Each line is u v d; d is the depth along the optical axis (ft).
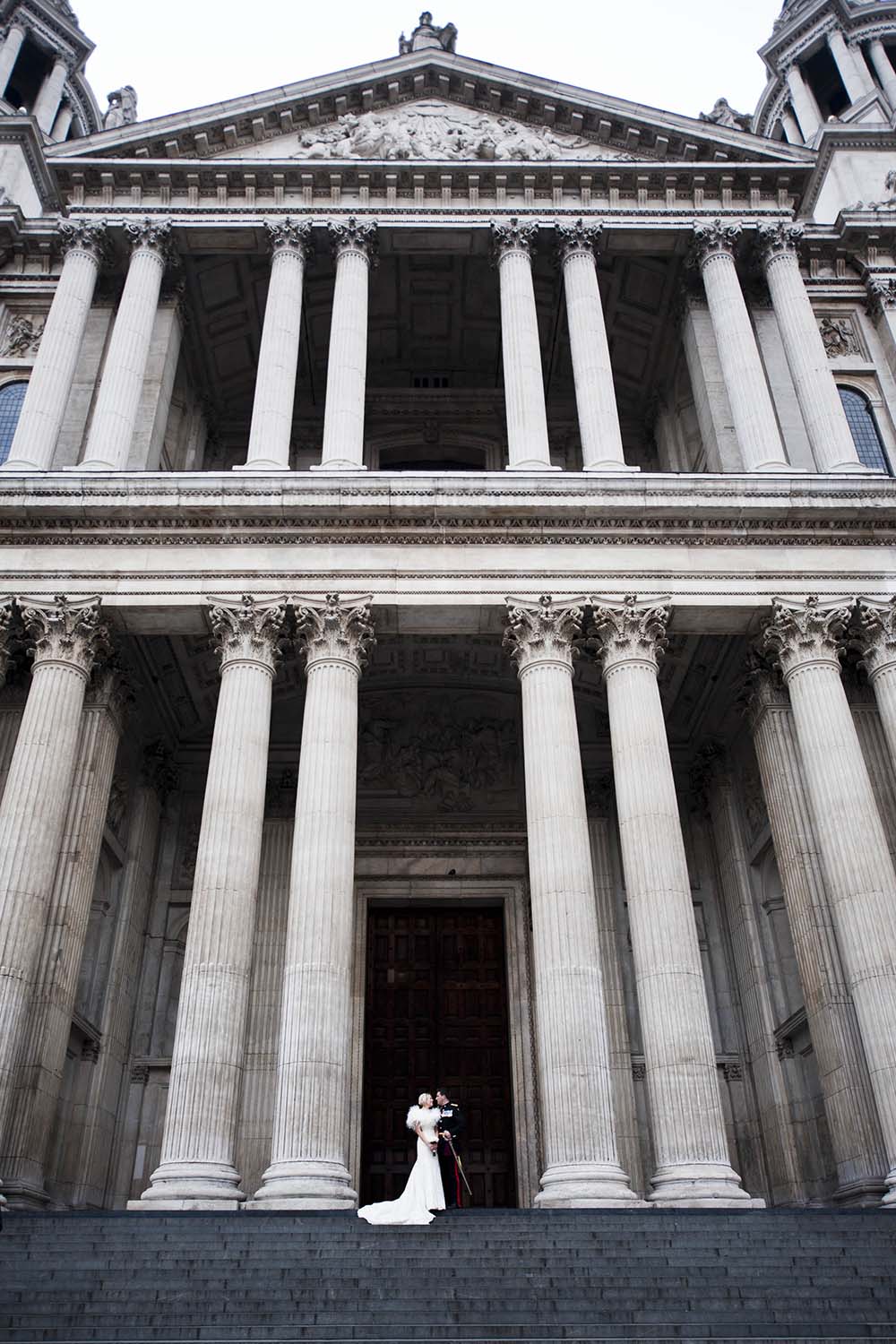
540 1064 67.62
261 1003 95.50
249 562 81.71
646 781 75.00
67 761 76.13
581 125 105.60
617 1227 53.62
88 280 97.50
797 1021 86.99
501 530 83.05
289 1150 62.23
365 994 100.32
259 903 99.91
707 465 99.04
